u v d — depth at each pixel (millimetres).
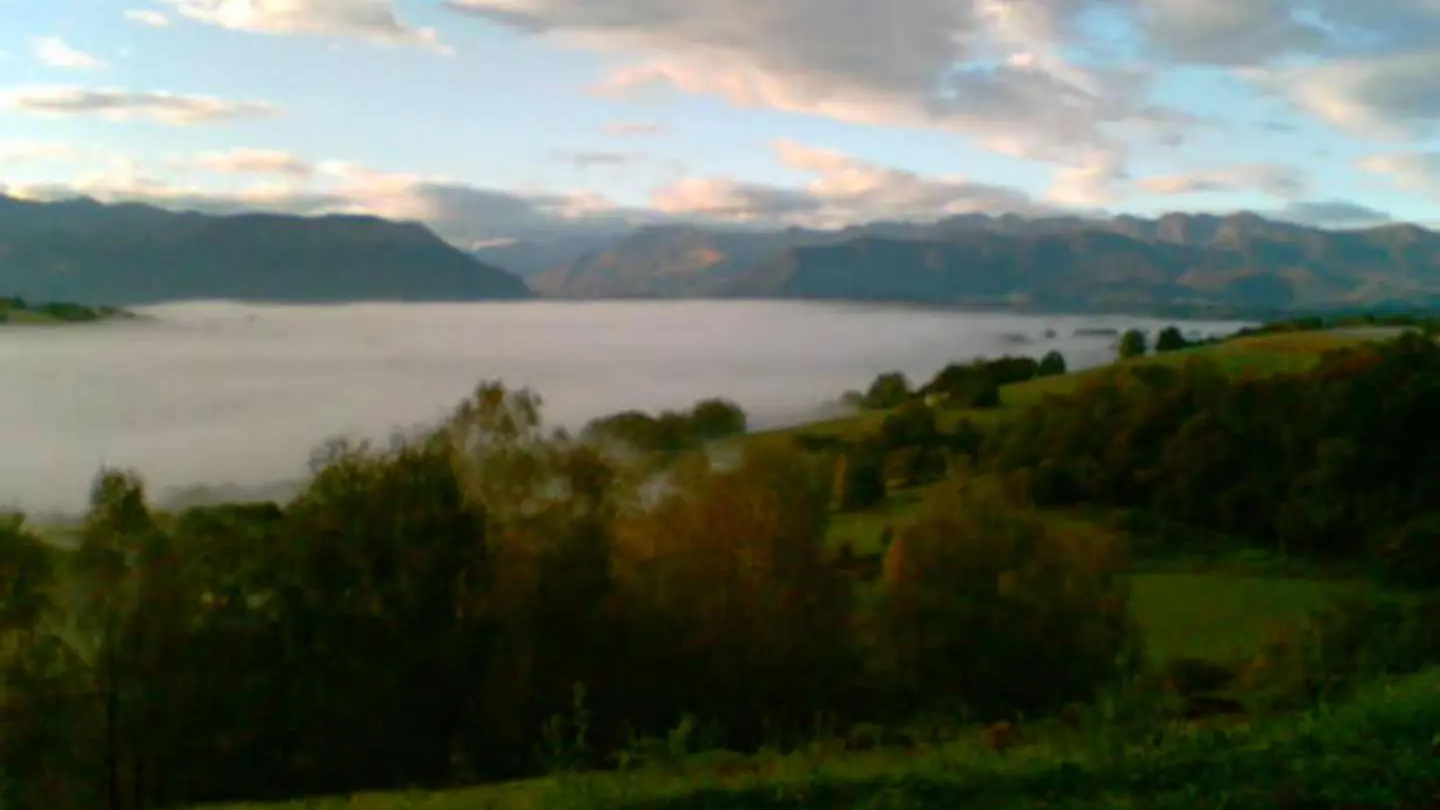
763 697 22562
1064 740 10094
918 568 24766
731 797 8727
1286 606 38531
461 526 20812
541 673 21109
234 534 20891
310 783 20109
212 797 19922
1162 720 10281
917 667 24438
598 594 21719
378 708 19984
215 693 19969
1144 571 47031
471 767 19281
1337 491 50719
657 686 22172
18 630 19234
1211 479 55844
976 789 8391
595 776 10781
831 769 9734
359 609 20281
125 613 19453
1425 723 9172
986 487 26203
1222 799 7812
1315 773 8164
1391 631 19844
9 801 18750
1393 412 51250
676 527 23047
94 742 19516
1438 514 46375
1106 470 59812
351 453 21859
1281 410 57562
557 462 22547
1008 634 24344
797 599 22891
